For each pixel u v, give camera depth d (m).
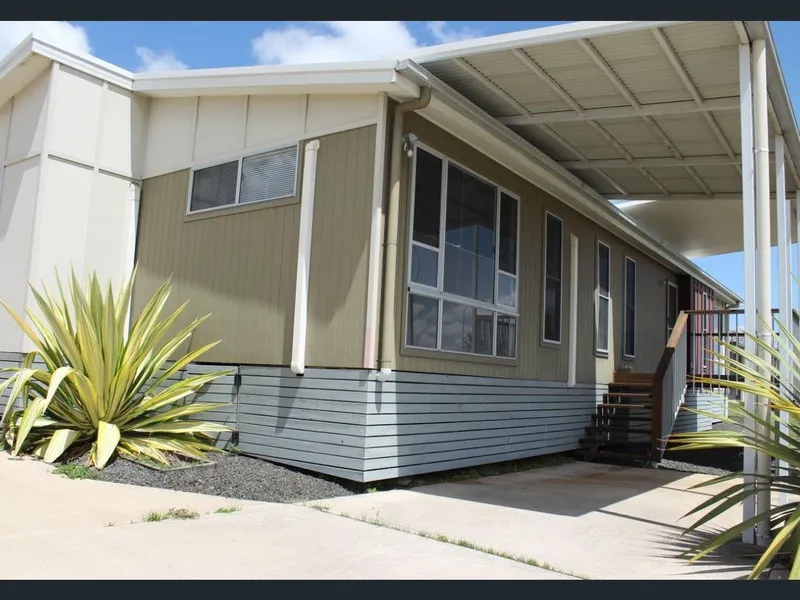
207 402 7.28
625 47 5.83
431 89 6.29
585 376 10.46
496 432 7.96
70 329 6.61
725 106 6.79
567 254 10.04
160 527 4.39
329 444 6.22
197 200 7.99
